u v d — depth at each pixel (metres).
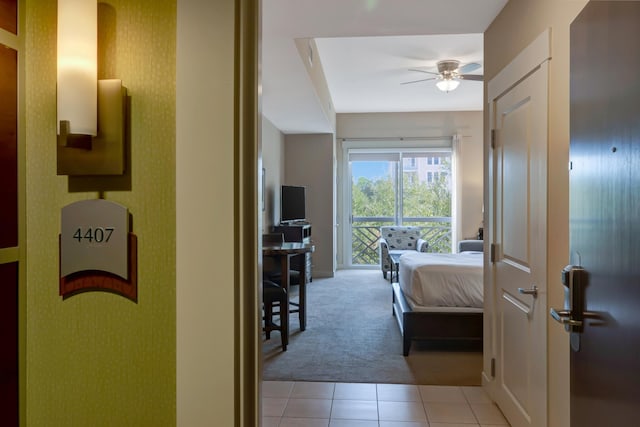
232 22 0.95
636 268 0.88
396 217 8.34
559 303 1.81
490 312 2.81
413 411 2.68
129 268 0.97
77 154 0.96
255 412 1.03
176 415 0.96
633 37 0.90
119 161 0.96
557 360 1.83
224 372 0.95
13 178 0.97
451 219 8.14
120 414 0.98
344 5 2.55
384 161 8.31
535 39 2.05
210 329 0.95
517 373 2.30
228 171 0.95
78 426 0.99
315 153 7.69
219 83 0.95
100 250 0.98
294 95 4.80
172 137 0.97
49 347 1.00
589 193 1.13
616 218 0.97
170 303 0.97
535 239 2.04
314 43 4.50
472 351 3.85
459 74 5.09
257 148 1.04
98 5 0.98
